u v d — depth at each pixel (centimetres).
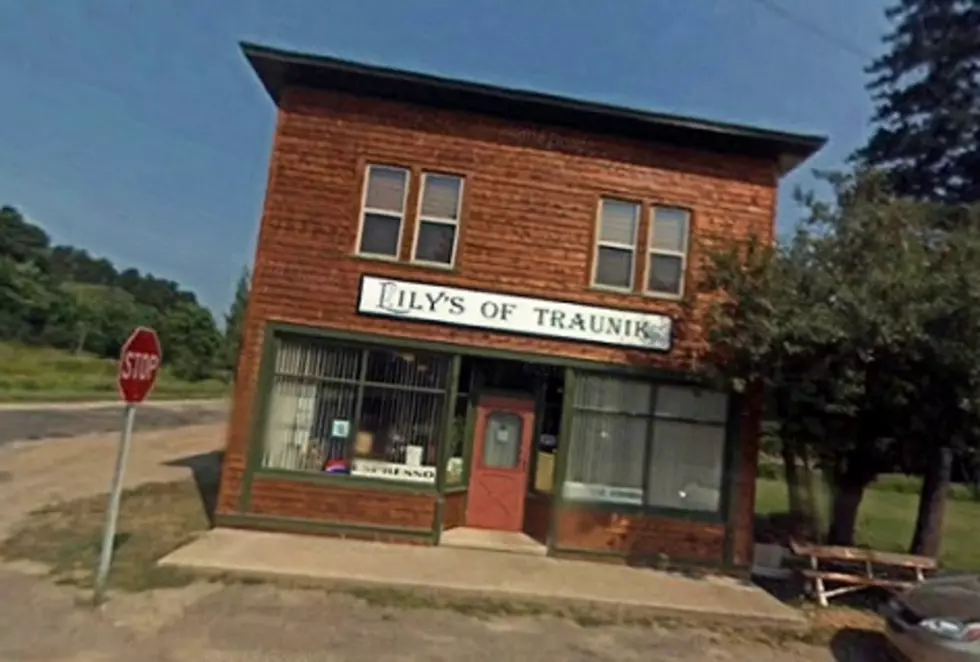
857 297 855
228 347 5884
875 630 827
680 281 1116
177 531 995
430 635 687
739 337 935
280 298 1058
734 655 719
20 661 543
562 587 876
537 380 1181
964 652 616
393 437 1073
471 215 1088
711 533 1066
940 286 844
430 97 1087
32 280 5791
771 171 1136
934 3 1745
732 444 1086
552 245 1095
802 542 1036
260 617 690
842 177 1011
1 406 2747
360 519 1040
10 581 741
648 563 1052
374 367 1079
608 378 1098
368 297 1064
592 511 1061
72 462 1655
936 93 1731
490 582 866
